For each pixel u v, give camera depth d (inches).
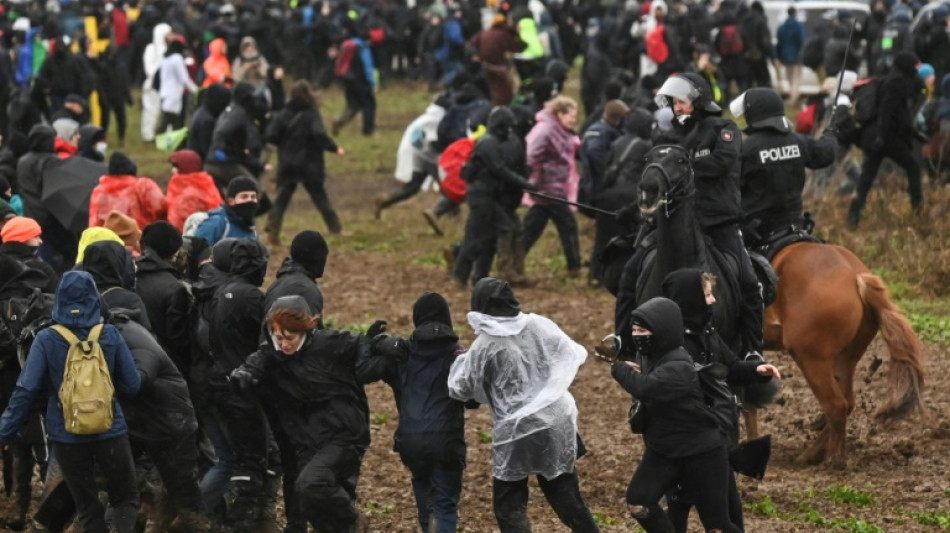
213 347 1111.0
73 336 1009.5
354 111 3853.3
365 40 4431.6
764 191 1366.9
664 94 1186.6
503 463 1023.6
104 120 3545.8
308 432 1048.2
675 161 1115.3
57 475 1071.6
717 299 1153.4
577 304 2106.3
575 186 2267.5
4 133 3673.7
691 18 4042.8
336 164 3516.2
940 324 1905.8
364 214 2906.0
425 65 4724.4
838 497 1275.8
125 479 1028.5
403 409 1051.9
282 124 2534.5
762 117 1366.9
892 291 2097.7
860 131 2326.5
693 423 999.6
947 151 2539.4
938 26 3142.2
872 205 2412.6
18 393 1004.6
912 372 1306.6
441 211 2630.4
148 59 3754.9
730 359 1076.5
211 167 2212.1
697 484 1007.0
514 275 2224.4
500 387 1023.6
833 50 3447.3
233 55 4232.3
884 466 1386.6
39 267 1252.5
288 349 1040.2
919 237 2274.9
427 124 2672.2
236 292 1105.4
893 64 2310.5
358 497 1288.1
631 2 4067.4
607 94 2591.0
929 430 1488.7
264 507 1128.8
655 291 1138.7
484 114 2564.0
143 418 1055.0
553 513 1240.8
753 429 1387.8
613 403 1630.2
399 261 2434.8
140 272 1160.2
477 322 1022.4
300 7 4648.1
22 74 3673.7
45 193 1748.3
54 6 4424.2
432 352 1053.2
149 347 1051.9
